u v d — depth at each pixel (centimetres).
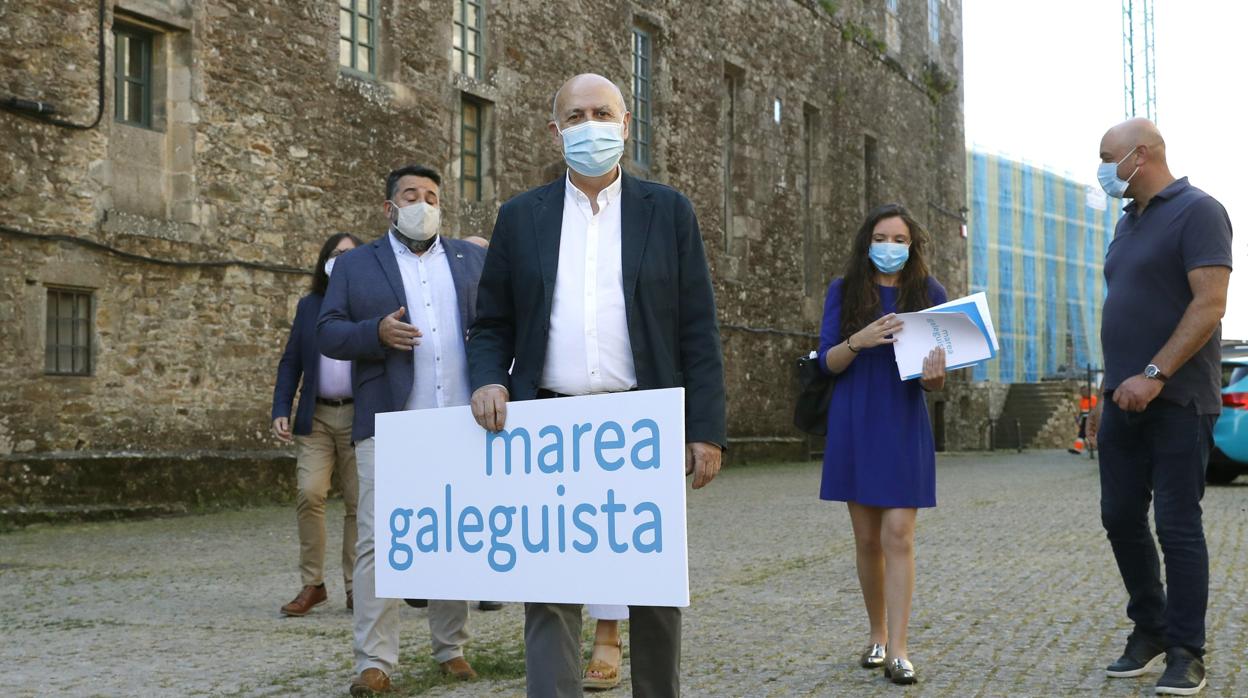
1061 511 1141
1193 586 428
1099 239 5069
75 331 1152
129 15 1201
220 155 1275
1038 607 603
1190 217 434
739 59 2345
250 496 1265
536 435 307
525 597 307
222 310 1273
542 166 1772
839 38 2727
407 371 450
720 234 2284
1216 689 430
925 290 486
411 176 469
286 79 1348
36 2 1110
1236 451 1499
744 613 603
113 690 441
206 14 1263
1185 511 432
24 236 1095
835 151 2697
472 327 347
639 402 292
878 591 479
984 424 3484
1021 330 4606
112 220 1170
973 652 498
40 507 1066
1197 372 433
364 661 434
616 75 1959
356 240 613
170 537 970
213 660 494
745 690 438
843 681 452
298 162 1361
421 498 326
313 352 599
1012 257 4566
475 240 577
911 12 3144
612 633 461
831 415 483
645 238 329
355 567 439
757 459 2288
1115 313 450
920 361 460
